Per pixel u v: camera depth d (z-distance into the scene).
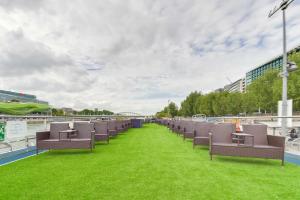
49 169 4.74
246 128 5.96
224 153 5.46
